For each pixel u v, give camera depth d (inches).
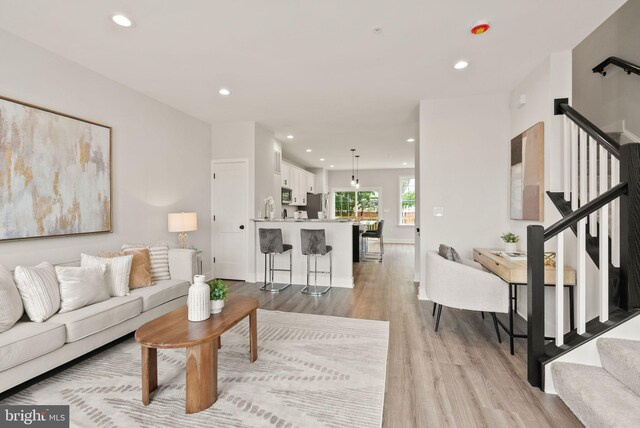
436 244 152.3
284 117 181.9
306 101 154.2
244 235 191.5
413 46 101.8
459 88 137.6
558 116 106.1
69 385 77.7
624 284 71.4
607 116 123.2
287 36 96.0
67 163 108.8
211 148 196.1
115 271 103.8
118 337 95.1
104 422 64.1
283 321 123.4
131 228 137.0
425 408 69.7
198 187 183.9
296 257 187.6
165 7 81.7
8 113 92.1
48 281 84.7
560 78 105.7
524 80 126.9
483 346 101.2
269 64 114.7
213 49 103.7
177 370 85.4
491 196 145.7
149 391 71.8
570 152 100.6
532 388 77.2
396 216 415.8
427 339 106.7
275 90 139.9
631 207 68.9
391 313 133.8
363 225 307.4
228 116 180.1
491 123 145.2
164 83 131.9
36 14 84.4
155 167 151.0
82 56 108.1
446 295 108.8
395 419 66.1
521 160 126.8
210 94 144.7
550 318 107.7
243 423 63.9
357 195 429.7
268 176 210.4
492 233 145.9
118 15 85.1
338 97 148.8
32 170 98.1
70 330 79.9
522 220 129.6
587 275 90.7
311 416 66.1
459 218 149.4
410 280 198.2
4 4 79.7
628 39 114.3
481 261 128.4
